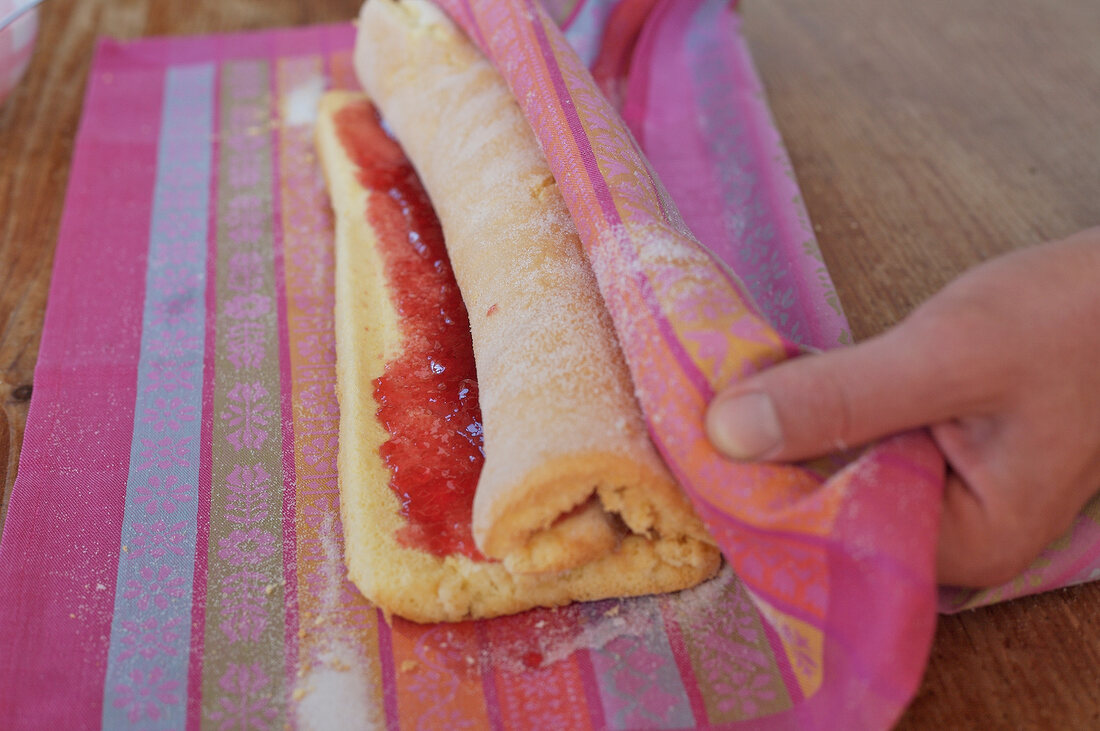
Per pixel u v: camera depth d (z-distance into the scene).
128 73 0.69
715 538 0.38
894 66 0.69
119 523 0.45
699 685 0.40
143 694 0.40
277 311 0.53
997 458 0.36
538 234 0.46
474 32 0.56
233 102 0.66
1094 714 0.39
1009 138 0.62
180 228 0.58
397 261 0.52
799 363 0.36
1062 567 0.41
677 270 0.40
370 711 0.39
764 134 0.60
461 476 0.43
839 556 0.36
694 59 0.65
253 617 0.42
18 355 0.52
